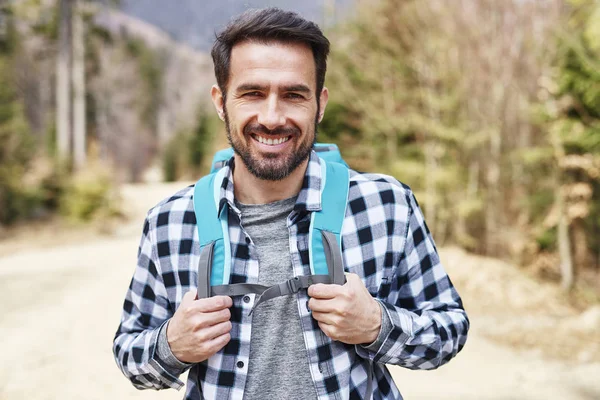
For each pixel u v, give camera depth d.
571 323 5.59
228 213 1.24
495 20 8.09
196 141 41.00
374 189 1.25
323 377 1.13
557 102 7.61
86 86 20.78
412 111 9.60
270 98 1.14
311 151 1.28
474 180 9.47
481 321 5.86
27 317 5.53
